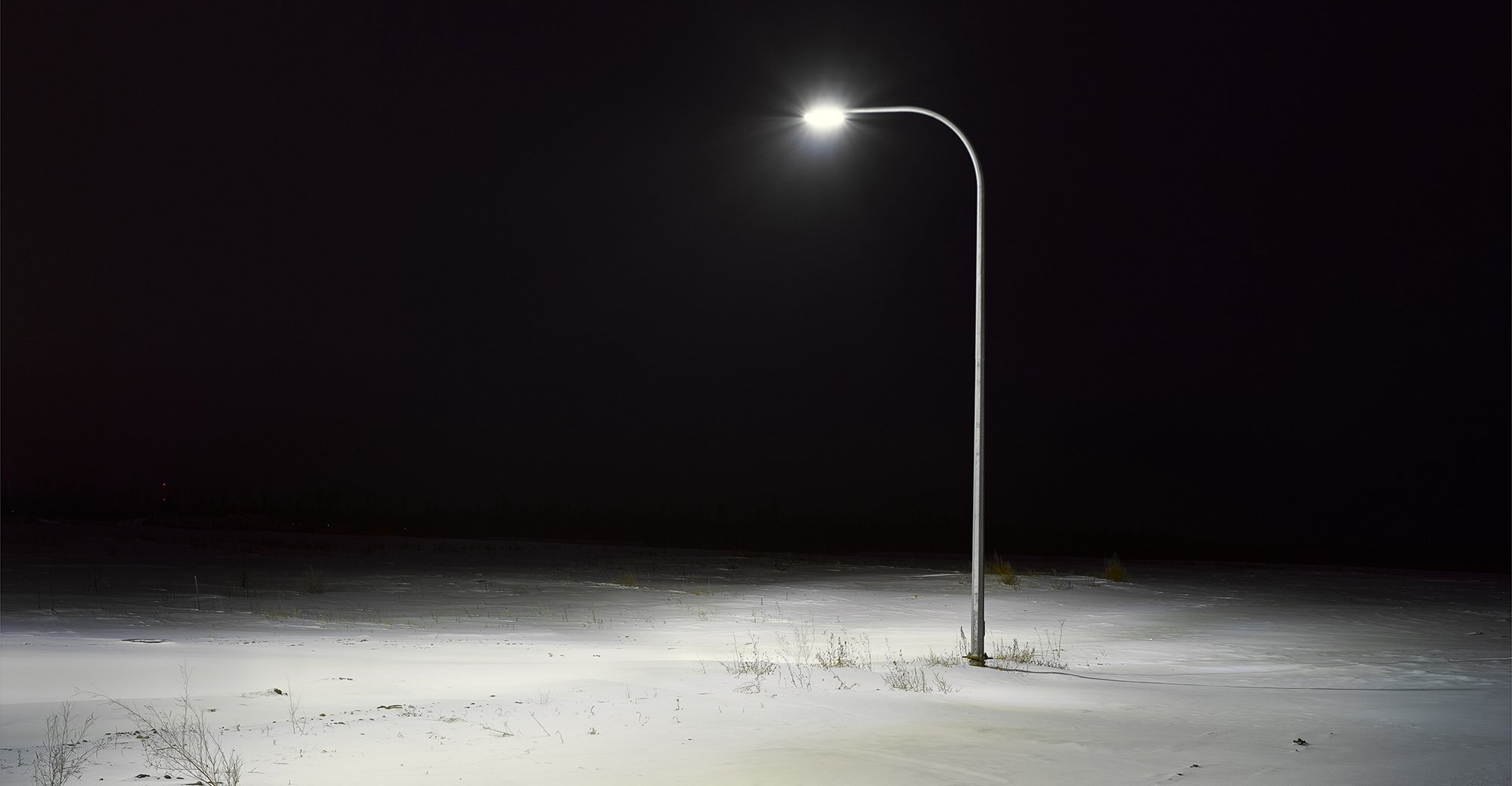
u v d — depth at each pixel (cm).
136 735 998
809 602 2998
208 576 3534
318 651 1767
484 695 1270
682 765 863
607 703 1173
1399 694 1351
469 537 7919
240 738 973
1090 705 1225
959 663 1650
